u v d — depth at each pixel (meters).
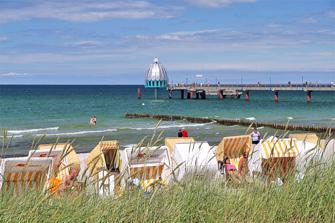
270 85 104.88
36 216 4.54
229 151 16.97
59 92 176.00
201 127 48.47
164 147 12.80
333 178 5.80
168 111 74.75
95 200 5.04
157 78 127.06
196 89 114.25
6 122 53.22
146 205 5.04
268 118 60.00
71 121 54.81
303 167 6.12
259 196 5.53
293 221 5.45
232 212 5.29
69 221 4.64
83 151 31.59
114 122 54.81
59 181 5.71
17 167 8.67
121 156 13.38
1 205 4.57
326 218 5.42
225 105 91.19
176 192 5.31
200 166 6.06
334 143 6.60
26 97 124.50
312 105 90.38
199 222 5.18
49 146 14.28
